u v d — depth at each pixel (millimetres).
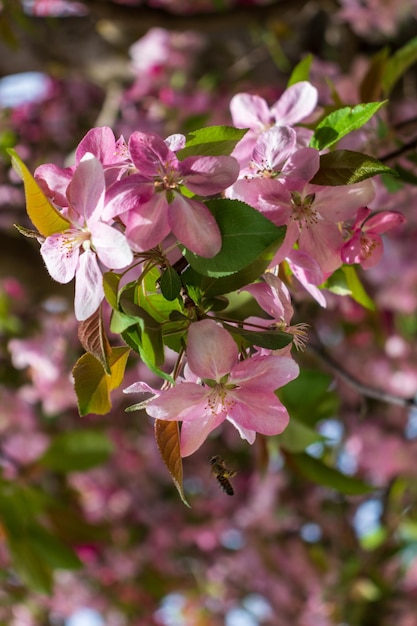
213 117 1430
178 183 536
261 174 562
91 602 1711
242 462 1662
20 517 977
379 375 1426
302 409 780
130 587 1724
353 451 1510
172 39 1507
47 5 1444
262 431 542
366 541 1521
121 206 531
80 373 548
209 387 536
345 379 750
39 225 541
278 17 1201
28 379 1397
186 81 1521
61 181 553
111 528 1650
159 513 1721
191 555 1740
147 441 1656
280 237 543
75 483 1689
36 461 993
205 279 544
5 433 1386
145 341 528
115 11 1158
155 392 541
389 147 706
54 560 969
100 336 534
